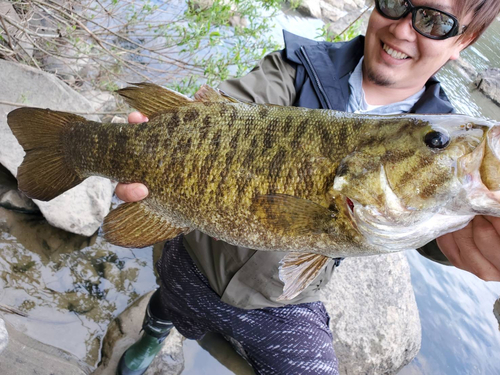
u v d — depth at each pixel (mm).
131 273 776
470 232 362
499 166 329
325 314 533
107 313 706
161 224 440
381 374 819
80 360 631
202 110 406
